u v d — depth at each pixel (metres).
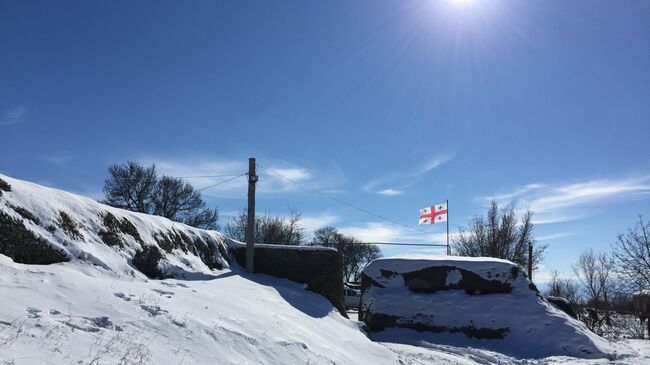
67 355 5.79
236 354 7.98
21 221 9.30
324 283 15.92
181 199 50.34
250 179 16.39
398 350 14.01
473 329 16.67
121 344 6.64
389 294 18.12
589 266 49.72
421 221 35.66
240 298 11.47
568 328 16.08
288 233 61.44
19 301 6.79
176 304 8.99
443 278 18.09
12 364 5.10
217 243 16.19
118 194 48.28
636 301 35.91
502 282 17.53
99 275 9.72
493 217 49.97
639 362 14.49
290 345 9.21
